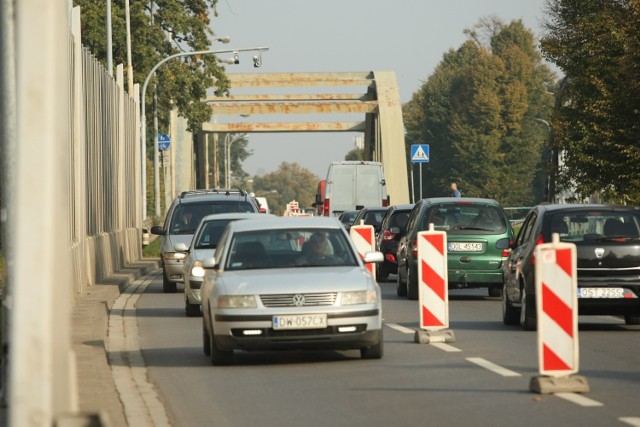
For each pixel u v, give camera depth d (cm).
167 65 17038
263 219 4266
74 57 7525
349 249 4088
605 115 8112
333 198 14400
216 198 7844
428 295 4394
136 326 5381
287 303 3762
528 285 4788
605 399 2952
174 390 3284
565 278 3058
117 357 4153
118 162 11350
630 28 8044
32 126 1762
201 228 6181
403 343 4381
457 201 6619
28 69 1772
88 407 2834
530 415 2727
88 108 8594
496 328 4962
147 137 19550
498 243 6481
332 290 3784
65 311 1820
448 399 2994
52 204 1753
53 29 1788
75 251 6819
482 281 6475
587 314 4866
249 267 4009
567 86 9031
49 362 1702
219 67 17438
